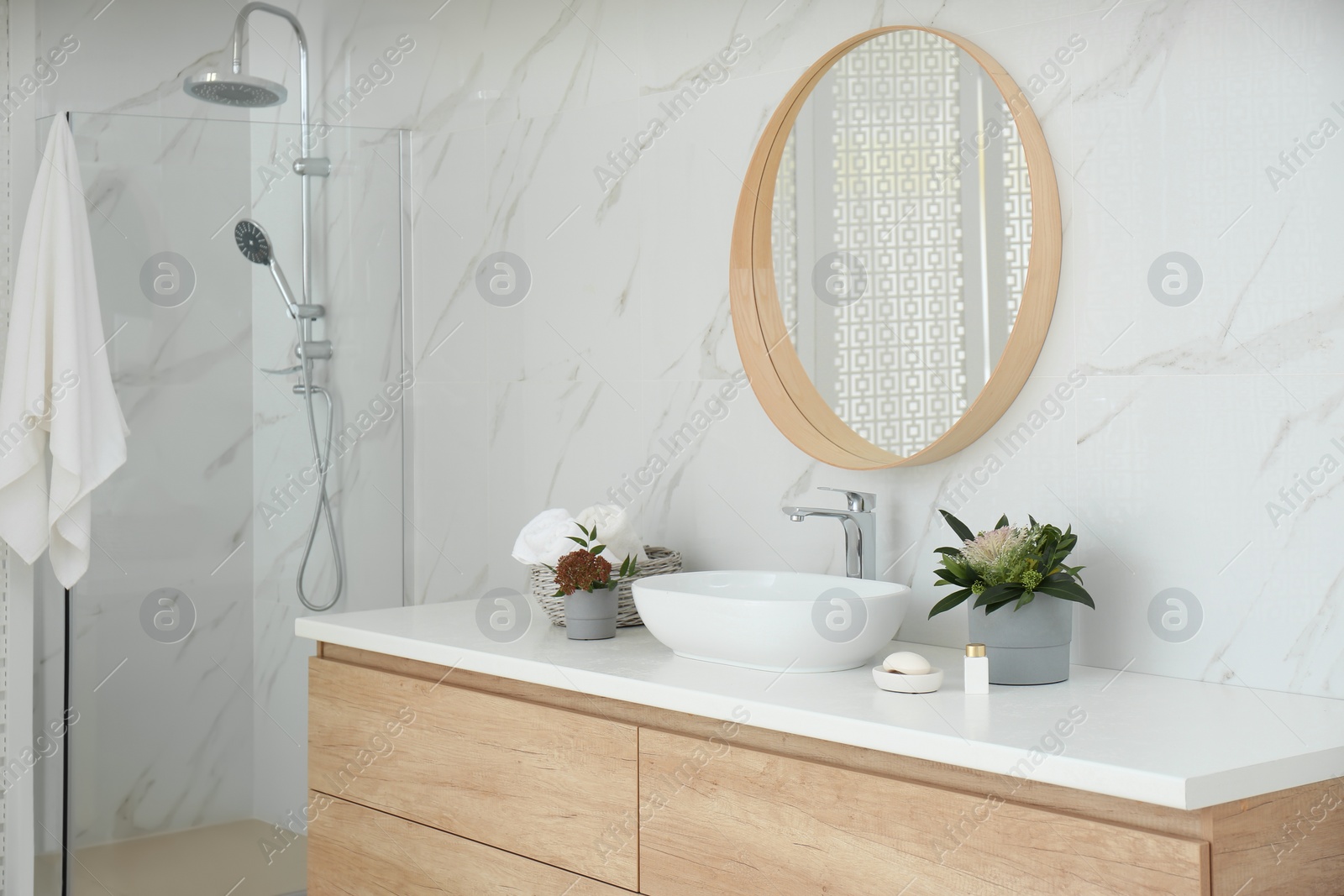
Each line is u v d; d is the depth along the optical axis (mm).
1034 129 1945
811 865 1584
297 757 2902
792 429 2289
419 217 3076
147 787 2744
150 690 2750
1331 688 1661
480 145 2949
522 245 2863
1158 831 1304
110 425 2645
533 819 1953
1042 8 1959
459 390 2996
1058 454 1953
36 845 2750
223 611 2820
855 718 1538
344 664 2328
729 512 2453
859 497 2086
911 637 2141
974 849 1424
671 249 2553
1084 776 1328
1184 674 1803
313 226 2920
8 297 2814
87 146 2658
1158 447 1835
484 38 2953
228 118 3031
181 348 2760
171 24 3082
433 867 2129
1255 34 1724
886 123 2146
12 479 2568
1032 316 1929
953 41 2041
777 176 2320
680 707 1728
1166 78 1817
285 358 2883
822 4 2285
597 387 2709
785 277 2305
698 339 2506
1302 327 1684
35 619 2760
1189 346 1800
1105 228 1890
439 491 3039
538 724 1942
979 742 1415
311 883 2389
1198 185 1787
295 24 3039
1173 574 1819
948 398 2061
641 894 1796
